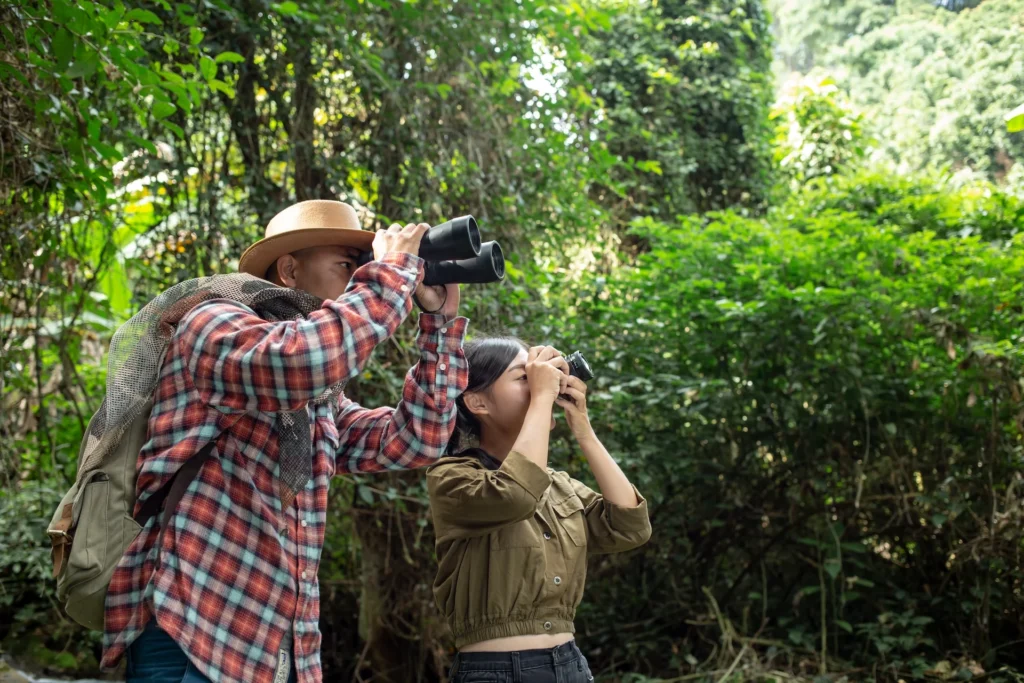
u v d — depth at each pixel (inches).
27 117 106.0
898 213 231.1
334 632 169.3
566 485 77.5
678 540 170.2
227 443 54.4
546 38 180.1
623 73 281.1
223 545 52.7
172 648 52.2
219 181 149.3
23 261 115.1
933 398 163.9
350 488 153.5
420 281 57.7
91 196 116.6
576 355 77.9
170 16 134.2
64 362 140.2
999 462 157.0
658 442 167.3
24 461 156.9
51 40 95.0
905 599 155.9
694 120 287.7
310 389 50.7
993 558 149.8
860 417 166.2
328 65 153.6
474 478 68.6
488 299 150.1
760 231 185.2
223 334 51.7
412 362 144.7
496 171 166.1
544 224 175.8
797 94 302.8
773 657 150.1
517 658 67.1
